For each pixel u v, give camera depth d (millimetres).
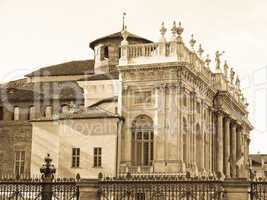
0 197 28078
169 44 52125
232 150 70000
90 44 65750
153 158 51344
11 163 56625
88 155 51562
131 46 53594
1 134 57438
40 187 28078
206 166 59969
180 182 26172
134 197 27469
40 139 53094
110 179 27469
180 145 51062
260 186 25578
